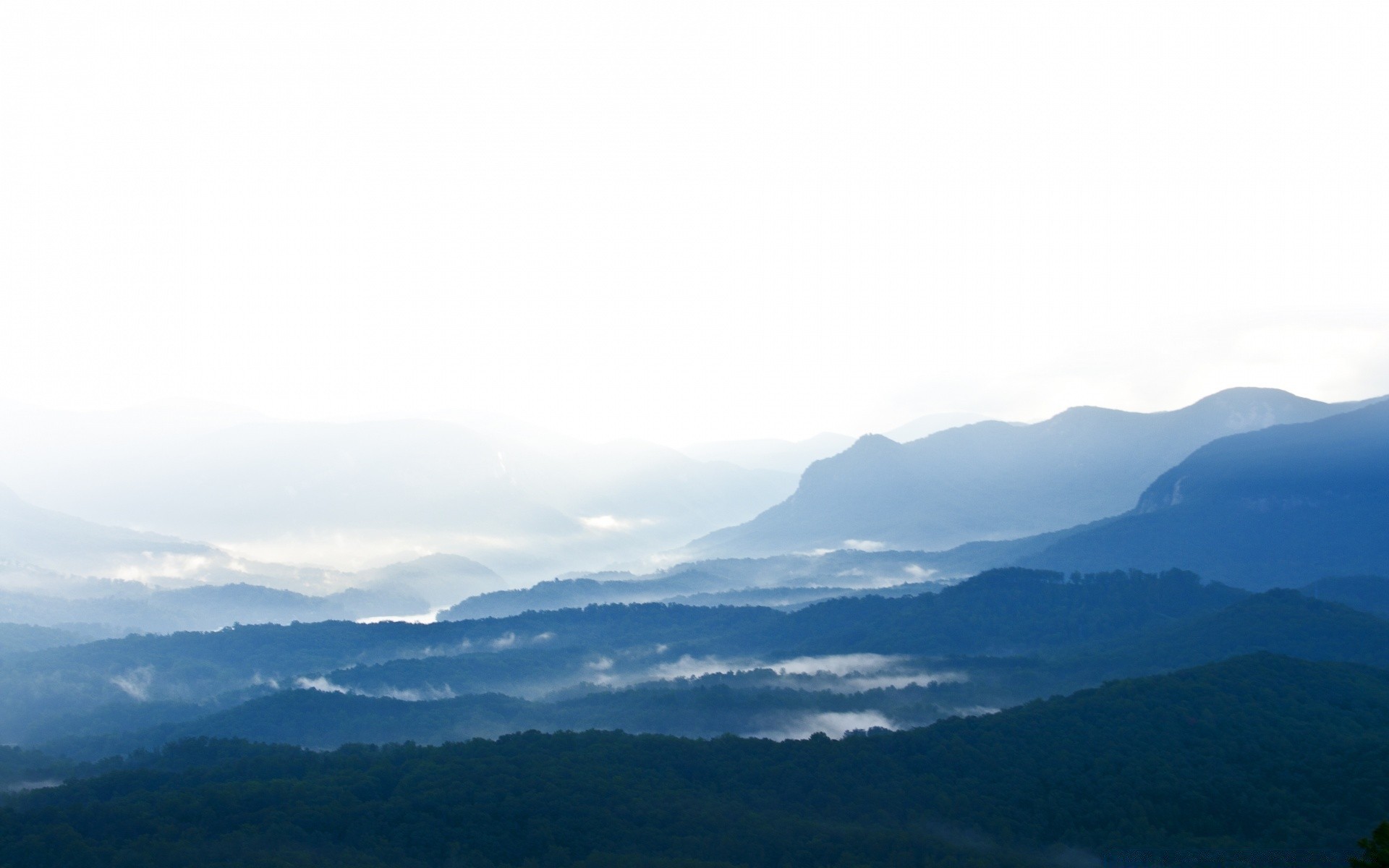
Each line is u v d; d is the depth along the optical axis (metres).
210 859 174.62
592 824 188.75
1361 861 102.94
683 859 175.38
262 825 188.75
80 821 189.50
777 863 176.88
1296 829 183.00
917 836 183.38
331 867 173.62
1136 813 190.12
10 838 182.75
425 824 188.88
